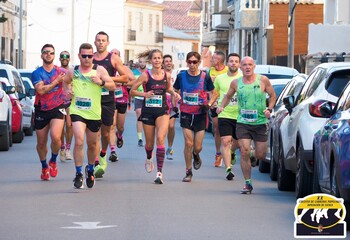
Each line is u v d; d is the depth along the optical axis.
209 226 18.16
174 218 19.11
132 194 22.89
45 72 25.12
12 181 25.50
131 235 17.03
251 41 89.88
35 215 19.34
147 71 25.19
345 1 58.72
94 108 23.44
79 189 23.70
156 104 25.17
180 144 39.78
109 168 29.19
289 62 54.53
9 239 16.56
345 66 22.23
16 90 42.50
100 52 25.86
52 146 25.55
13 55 114.25
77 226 17.97
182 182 25.77
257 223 18.58
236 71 27.52
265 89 23.41
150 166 25.89
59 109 25.19
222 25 107.94
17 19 117.12
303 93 23.77
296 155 22.39
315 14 79.00
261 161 28.98
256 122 23.39
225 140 26.48
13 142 40.47
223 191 23.92
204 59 117.62
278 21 80.56
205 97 25.92
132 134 46.00
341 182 17.47
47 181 25.48
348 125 17.77
